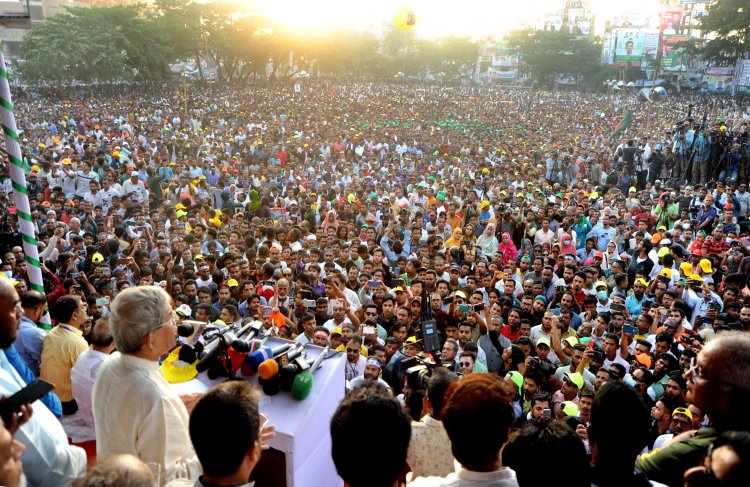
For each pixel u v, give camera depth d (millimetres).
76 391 3064
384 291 8570
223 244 11469
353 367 6309
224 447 1876
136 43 52531
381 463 1829
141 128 30641
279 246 10422
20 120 30953
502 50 107750
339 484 2965
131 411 2355
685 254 11039
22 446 1799
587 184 19078
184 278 8773
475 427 2047
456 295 7973
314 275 9234
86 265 9578
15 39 56438
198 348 2939
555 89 95938
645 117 47562
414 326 7984
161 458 2354
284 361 2771
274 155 26016
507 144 30109
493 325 7672
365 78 92875
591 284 9594
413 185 18766
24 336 4273
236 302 8203
